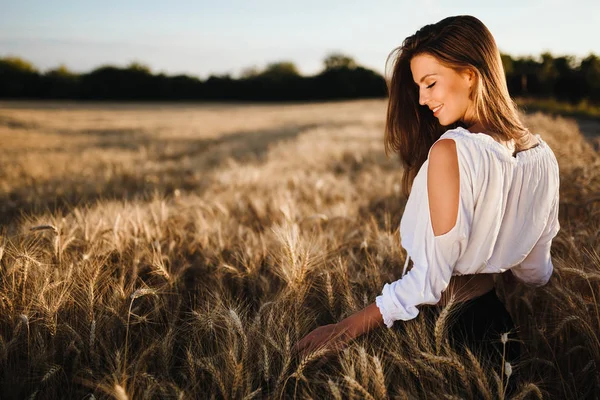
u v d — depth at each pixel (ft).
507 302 6.30
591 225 8.41
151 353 5.18
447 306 4.08
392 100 5.00
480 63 3.77
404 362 4.40
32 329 5.56
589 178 10.87
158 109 151.02
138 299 6.33
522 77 106.11
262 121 89.86
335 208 11.19
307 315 5.67
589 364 4.75
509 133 3.92
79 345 5.29
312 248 6.95
